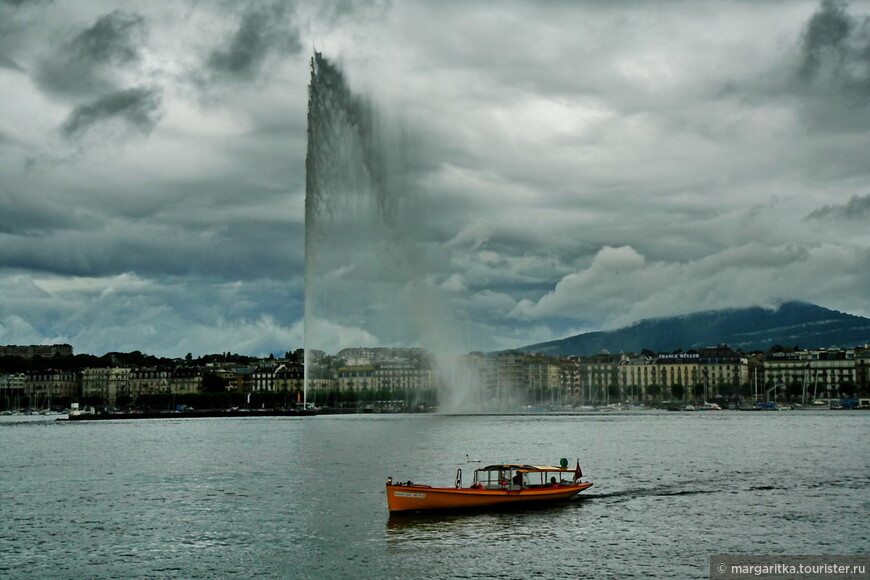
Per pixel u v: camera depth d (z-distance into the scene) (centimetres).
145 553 7531
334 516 8875
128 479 12138
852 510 9131
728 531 8106
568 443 17538
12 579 6812
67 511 9469
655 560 7144
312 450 16150
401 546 7606
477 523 8462
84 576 6869
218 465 13725
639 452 15488
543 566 6969
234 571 6950
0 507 9750
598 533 8038
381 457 14500
